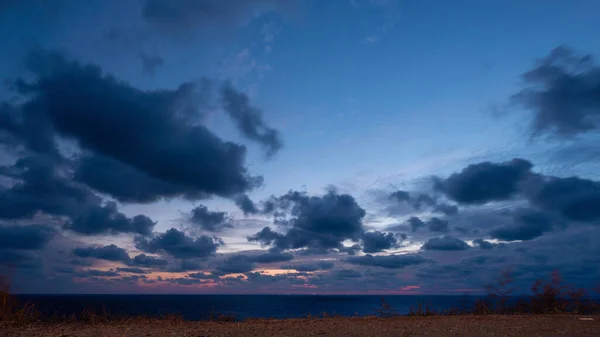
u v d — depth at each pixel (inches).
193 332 395.9
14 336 368.2
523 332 365.4
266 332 397.4
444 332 379.2
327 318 585.6
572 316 517.7
